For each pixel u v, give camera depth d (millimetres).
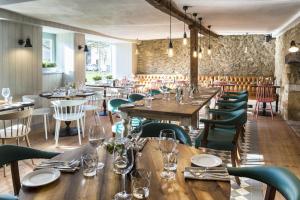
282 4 5121
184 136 2586
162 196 1354
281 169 1708
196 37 7145
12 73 6410
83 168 1678
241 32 10383
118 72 13000
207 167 1686
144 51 13422
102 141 2000
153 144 2188
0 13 5516
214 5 5238
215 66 12531
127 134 1977
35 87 7090
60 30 8047
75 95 6230
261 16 6457
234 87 11617
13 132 4238
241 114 3359
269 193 1765
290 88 7164
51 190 1416
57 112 5211
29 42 6605
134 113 3832
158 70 13375
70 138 5523
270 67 11789
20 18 6094
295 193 1433
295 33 6953
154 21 7078
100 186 1459
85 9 5496
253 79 11547
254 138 5633
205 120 3441
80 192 1395
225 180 1523
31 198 1334
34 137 5594
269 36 11180
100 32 9633
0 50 6086
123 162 1639
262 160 4344
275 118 7703
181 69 13000
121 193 1381
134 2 4875
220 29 9273
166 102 4473
